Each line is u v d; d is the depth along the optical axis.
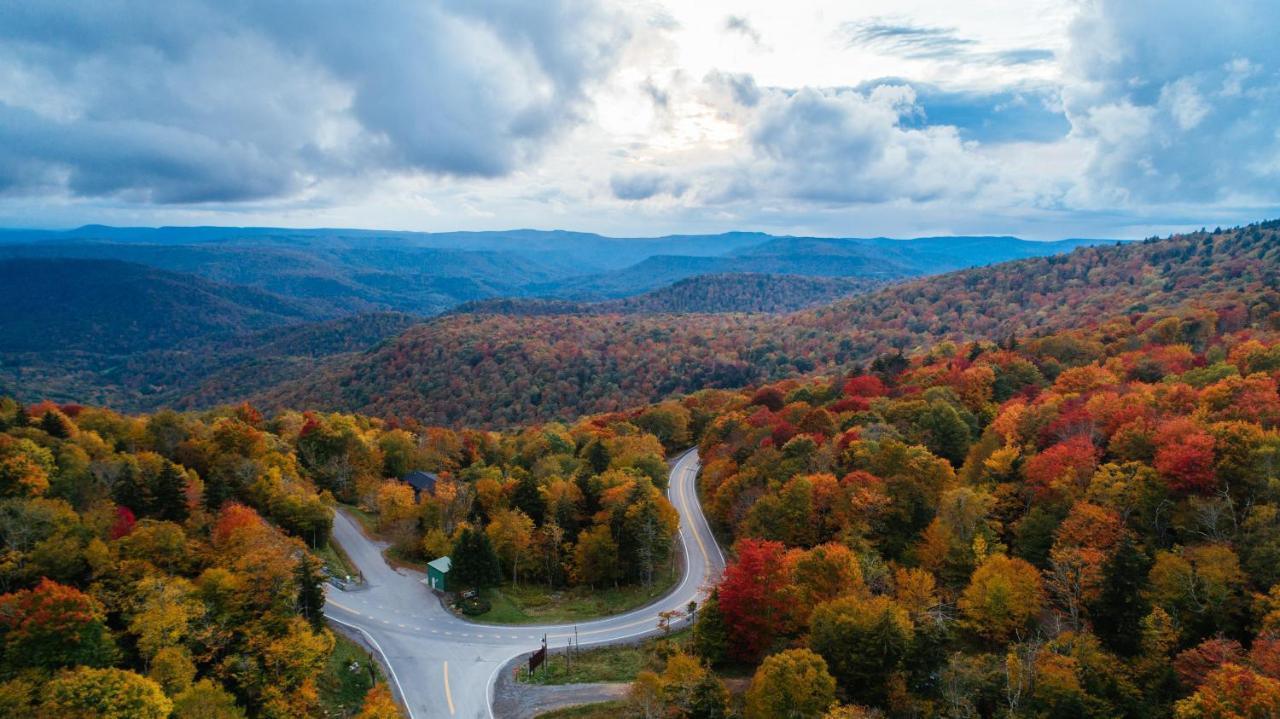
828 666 48.00
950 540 60.44
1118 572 47.59
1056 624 48.62
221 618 50.22
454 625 65.06
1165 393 75.06
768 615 54.91
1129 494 56.34
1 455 64.25
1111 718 40.12
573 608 70.50
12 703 39.78
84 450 75.12
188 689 43.69
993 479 69.62
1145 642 44.03
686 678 46.97
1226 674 36.41
